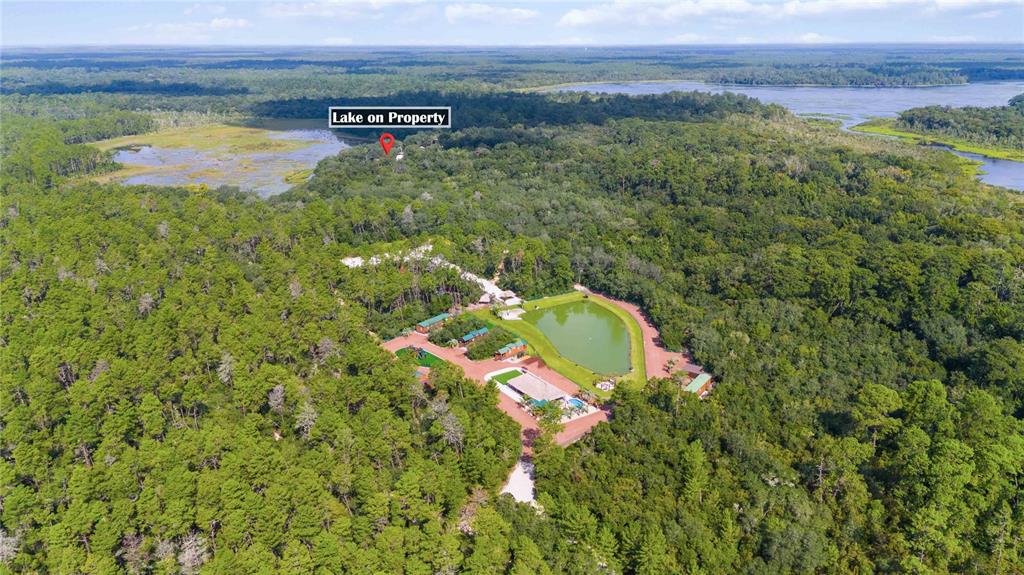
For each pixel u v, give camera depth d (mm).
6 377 109312
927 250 166500
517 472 105875
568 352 151500
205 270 160750
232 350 121750
